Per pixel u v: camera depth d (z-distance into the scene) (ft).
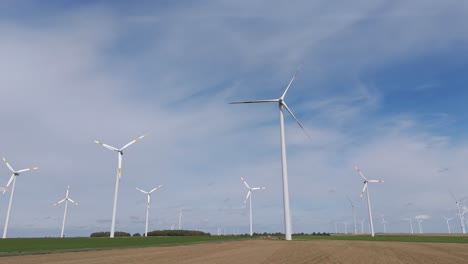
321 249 105.50
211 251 97.60
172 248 114.62
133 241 171.12
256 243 153.48
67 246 121.29
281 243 151.94
